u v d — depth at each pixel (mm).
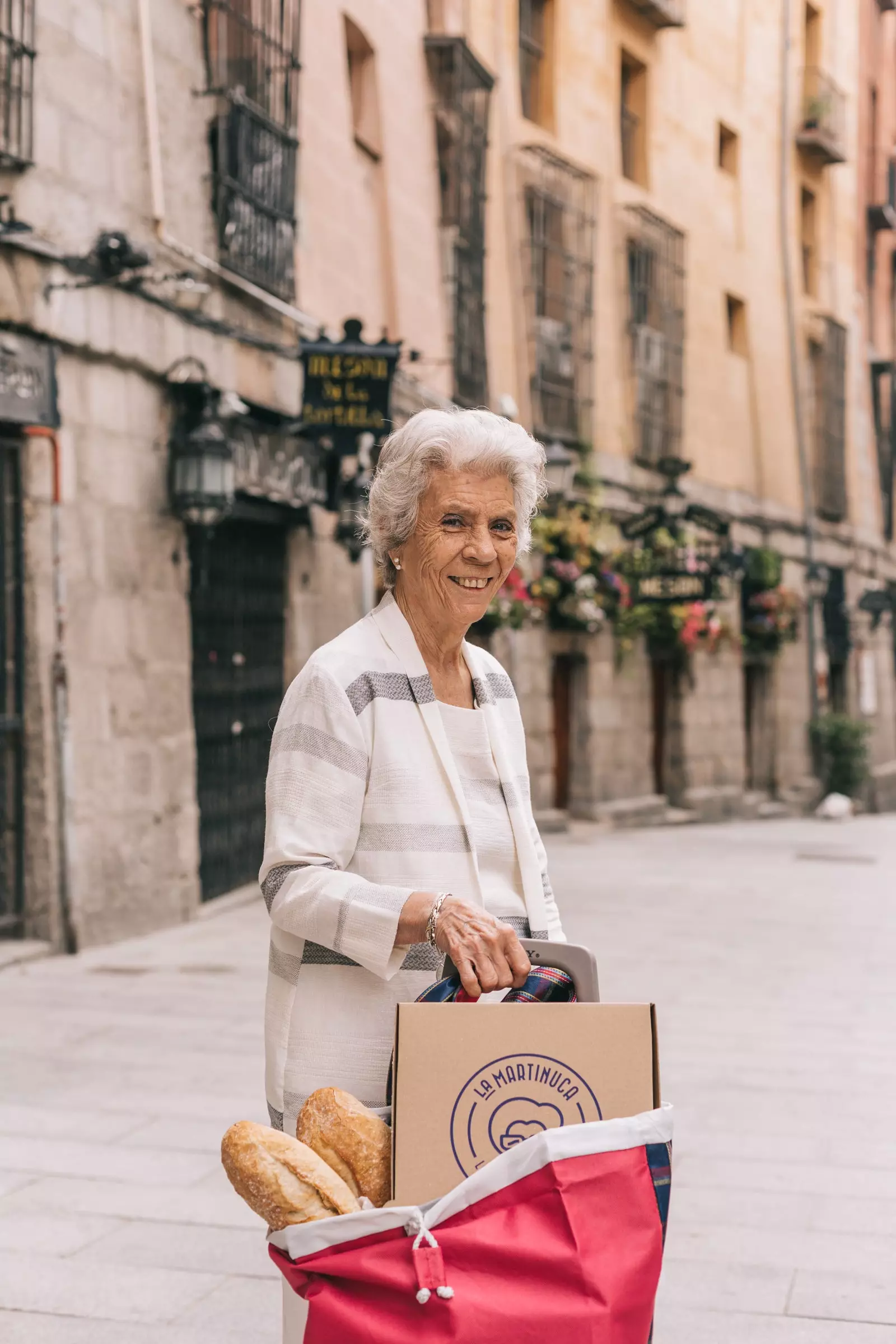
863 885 12414
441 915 1954
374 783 2109
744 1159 4582
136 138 8648
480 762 2203
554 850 14953
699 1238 3895
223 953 8016
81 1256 3670
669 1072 5715
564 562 16078
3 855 7699
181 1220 3920
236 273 9859
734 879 12672
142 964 7637
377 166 12836
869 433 28484
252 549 10430
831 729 23969
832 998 7340
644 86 19219
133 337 8461
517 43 16312
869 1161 4555
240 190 9828
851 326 27047
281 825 2074
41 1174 4285
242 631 10273
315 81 11391
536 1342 1726
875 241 29125
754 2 22594
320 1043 2080
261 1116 4895
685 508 19484
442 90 14047
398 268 13047
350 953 1988
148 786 8648
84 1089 5211
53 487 7707
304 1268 1792
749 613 21766
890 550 30094
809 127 24203
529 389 16219
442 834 2115
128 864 8422
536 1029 1905
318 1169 1871
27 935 7758
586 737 17312
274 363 10586
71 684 7863
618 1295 1752
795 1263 3705
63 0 7801
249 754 10398
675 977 7891
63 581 7770
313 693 2115
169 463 8891
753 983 7734
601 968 8133
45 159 7641
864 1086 5500
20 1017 6348
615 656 17891
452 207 14148
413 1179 1873
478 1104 1891
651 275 18984
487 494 2180
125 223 8500
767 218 23234
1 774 7672
